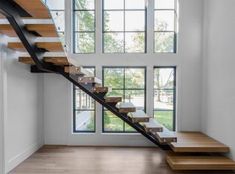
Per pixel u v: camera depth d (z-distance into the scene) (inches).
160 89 208.5
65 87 203.8
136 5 206.8
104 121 209.3
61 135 205.5
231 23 147.7
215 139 169.9
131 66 205.5
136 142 203.8
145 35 206.2
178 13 199.9
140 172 143.5
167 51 207.8
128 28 207.9
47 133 205.6
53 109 204.8
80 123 211.2
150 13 201.0
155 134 161.3
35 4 94.3
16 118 158.2
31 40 130.0
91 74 190.9
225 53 155.6
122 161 163.6
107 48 208.8
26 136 172.9
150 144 202.8
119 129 209.5
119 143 204.2
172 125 209.3
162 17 206.5
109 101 169.0
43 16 110.7
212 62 177.8
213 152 154.6
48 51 152.4
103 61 203.5
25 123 171.8
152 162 162.1
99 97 172.2
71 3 201.6
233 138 143.9
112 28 208.1
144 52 206.1
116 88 209.9
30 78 182.1
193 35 199.5
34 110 188.5
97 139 205.0
